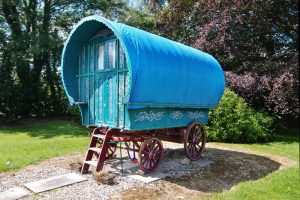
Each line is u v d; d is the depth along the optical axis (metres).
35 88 18.58
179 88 7.78
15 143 10.83
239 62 15.84
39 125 16.52
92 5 17.88
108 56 7.61
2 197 5.75
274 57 15.32
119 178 7.04
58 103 19.81
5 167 7.52
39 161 8.37
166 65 7.29
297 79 13.67
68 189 6.25
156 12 19.52
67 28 18.42
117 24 6.91
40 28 17.02
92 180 6.82
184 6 16.92
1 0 16.16
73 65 8.46
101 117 7.80
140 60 6.64
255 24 15.30
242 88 14.01
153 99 7.18
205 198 6.08
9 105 17.83
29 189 6.18
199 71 8.48
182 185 6.88
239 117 12.81
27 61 17.55
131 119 6.97
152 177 7.21
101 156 7.17
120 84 7.25
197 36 16.09
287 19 15.85
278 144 12.73
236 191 6.51
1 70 17.11
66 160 8.52
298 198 6.28
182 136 8.71
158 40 7.64
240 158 9.61
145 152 7.50
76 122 17.77
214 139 12.87
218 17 14.91
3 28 17.97
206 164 8.63
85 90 8.28
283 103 13.42
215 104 9.61
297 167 8.93
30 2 17.77
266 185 6.99
